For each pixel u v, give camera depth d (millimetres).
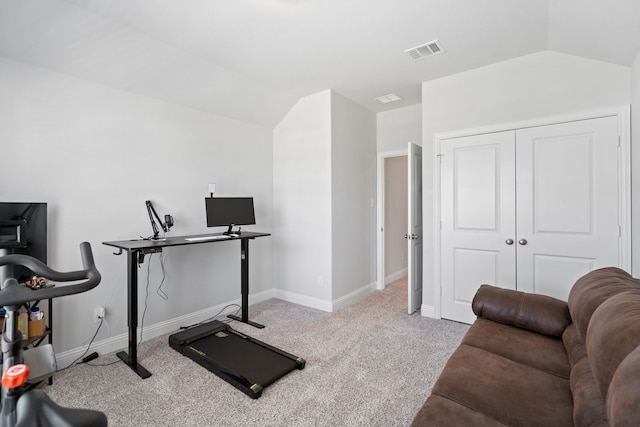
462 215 3225
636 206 2336
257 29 2361
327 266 3688
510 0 2029
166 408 1914
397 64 2988
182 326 3209
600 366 959
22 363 832
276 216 4195
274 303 3977
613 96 2488
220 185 3584
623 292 1252
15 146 2229
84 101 2564
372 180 4465
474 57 2863
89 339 2580
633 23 1867
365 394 2039
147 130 2963
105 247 2676
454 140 3252
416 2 2057
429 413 1200
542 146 2795
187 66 2867
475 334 1892
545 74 2760
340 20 2258
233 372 2207
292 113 3994
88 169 2586
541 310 1922
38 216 2244
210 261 3479
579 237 2645
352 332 3033
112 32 2309
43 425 752
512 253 2953
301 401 1971
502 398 1263
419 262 3824
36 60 2277
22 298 787
